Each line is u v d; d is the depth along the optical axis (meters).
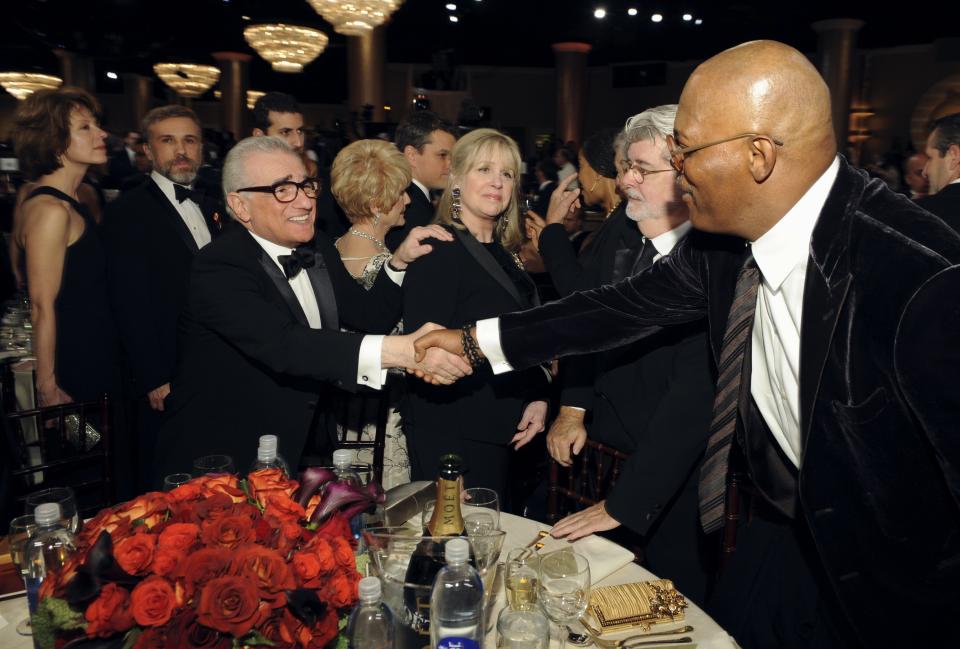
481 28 16.25
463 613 1.12
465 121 4.81
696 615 1.44
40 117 2.85
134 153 10.71
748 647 1.66
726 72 1.28
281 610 1.04
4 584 1.53
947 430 1.13
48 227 2.83
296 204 2.06
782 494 1.62
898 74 17.09
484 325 1.97
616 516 1.78
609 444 2.25
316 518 1.22
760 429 1.62
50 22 10.33
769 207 1.33
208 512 1.15
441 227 2.39
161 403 3.15
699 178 1.34
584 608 1.28
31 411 2.19
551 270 2.90
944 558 1.28
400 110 20.50
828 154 1.30
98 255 2.99
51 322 2.87
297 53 12.42
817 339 1.30
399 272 2.44
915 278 1.17
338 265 2.46
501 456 2.40
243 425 2.12
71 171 2.96
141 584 1.00
